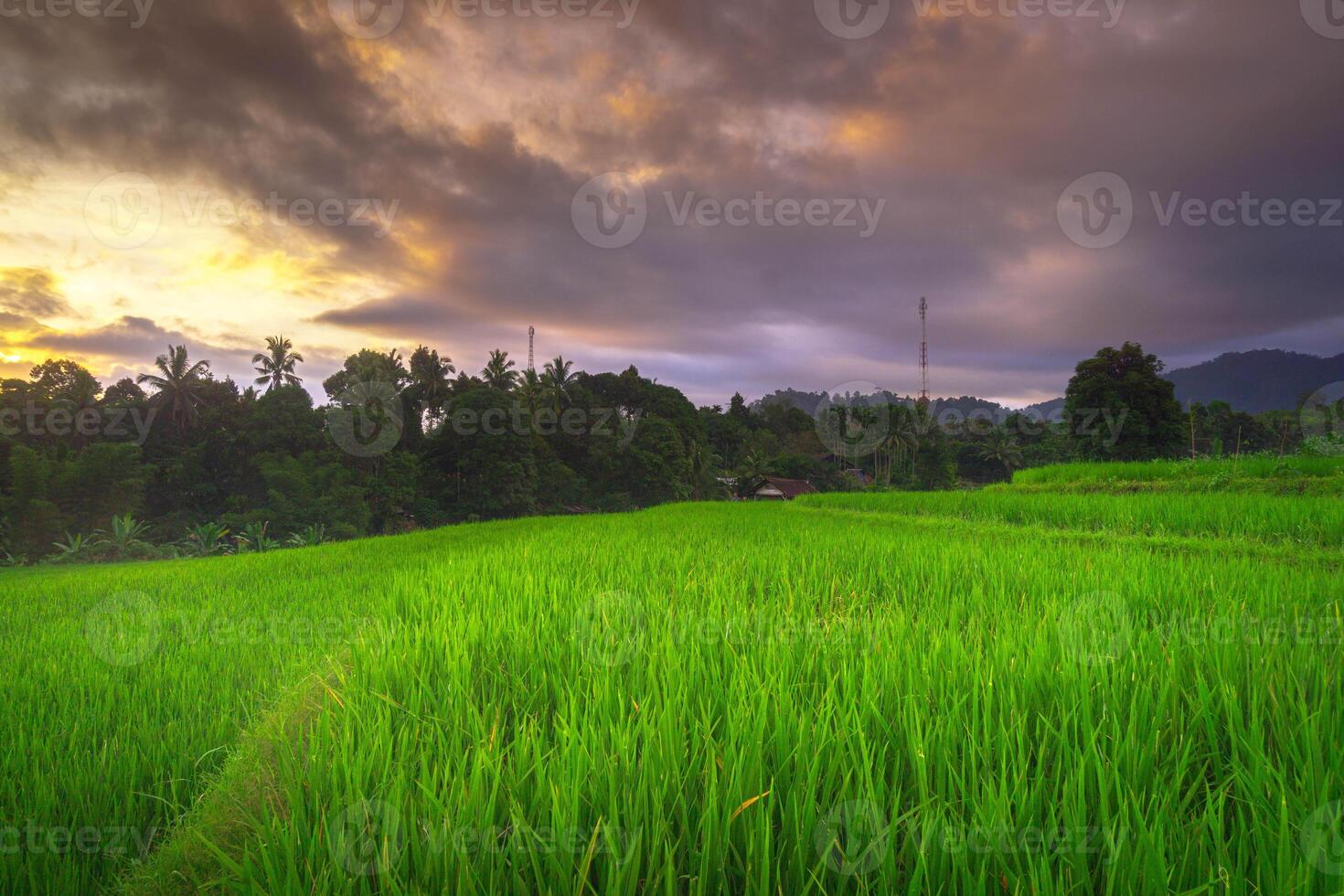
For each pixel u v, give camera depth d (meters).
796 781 2.13
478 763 2.23
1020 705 2.74
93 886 2.49
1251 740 2.32
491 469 49.84
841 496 24.95
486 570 7.54
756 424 97.25
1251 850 1.88
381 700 3.10
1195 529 10.82
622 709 2.58
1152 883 1.64
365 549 15.43
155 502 42.69
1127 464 20.27
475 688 3.47
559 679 3.40
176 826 2.68
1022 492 19.97
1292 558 7.98
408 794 2.14
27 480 34.59
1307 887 1.56
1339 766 2.09
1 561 31.44
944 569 6.93
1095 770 2.18
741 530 13.91
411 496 47.38
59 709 4.27
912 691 2.72
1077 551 8.39
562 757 2.29
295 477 41.09
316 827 2.03
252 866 2.01
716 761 2.25
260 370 55.16
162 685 4.73
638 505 59.22
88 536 36.09
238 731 3.71
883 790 2.08
